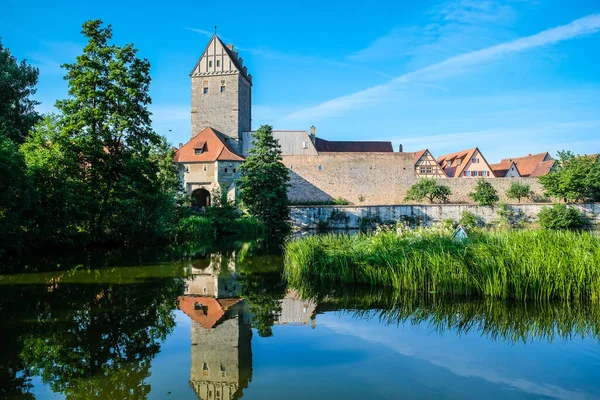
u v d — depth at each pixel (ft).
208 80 183.11
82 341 25.39
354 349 23.86
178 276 48.14
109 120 75.36
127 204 76.07
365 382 19.40
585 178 143.13
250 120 203.92
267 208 119.85
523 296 35.50
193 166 159.12
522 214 146.30
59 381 19.70
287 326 28.50
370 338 25.85
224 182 156.76
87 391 18.58
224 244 88.12
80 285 42.32
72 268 53.57
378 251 44.50
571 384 19.24
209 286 42.42
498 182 171.22
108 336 26.37
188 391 18.48
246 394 18.11
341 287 41.57
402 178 183.11
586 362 21.93
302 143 193.47
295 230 139.13
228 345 24.63
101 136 75.66
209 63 183.21
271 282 44.68
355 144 219.61
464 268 37.50
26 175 59.31
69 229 70.59
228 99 181.88
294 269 47.93
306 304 34.96
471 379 19.76
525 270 35.65
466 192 171.73
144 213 80.64
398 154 183.52
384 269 42.16
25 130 103.24
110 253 69.67
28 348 24.21
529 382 19.43
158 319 30.19
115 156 78.23
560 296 35.04
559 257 35.22
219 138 166.81
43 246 68.90
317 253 47.50
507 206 146.20
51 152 70.18
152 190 82.58
